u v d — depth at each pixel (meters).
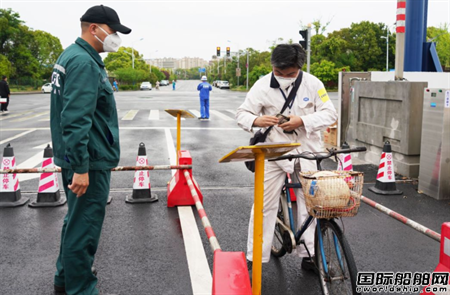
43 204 5.82
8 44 64.62
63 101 2.88
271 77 3.50
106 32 3.09
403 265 4.04
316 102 3.53
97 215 3.16
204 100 17.17
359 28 73.56
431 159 6.25
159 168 5.30
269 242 3.70
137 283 3.69
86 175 2.89
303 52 3.37
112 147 3.19
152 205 5.93
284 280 3.75
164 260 4.16
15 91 59.19
